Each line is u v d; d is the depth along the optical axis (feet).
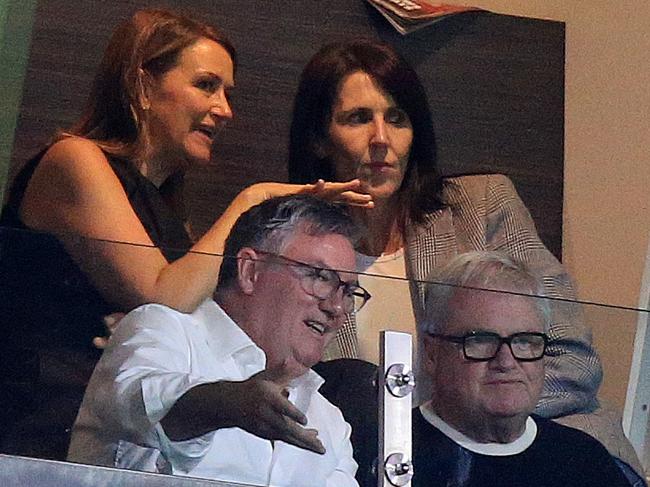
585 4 26.73
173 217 20.36
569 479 12.51
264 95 23.65
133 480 11.48
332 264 13.92
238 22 23.86
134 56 20.95
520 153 25.59
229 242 13.91
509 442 12.47
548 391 12.58
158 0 23.40
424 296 12.29
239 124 23.24
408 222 22.27
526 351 12.47
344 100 22.56
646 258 25.77
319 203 14.19
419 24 25.05
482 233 22.95
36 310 11.59
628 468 12.75
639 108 26.25
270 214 14.02
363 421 12.06
